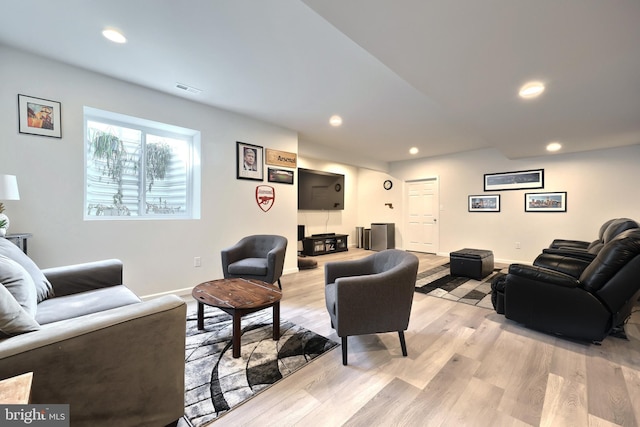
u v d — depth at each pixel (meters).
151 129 3.04
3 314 0.94
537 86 2.12
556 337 2.12
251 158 3.67
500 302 2.50
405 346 1.84
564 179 4.62
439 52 1.66
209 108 3.25
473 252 4.12
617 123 3.02
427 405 1.38
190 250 3.15
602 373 1.65
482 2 1.24
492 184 5.36
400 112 3.38
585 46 1.59
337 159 5.44
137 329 1.08
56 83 2.31
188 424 1.25
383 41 1.55
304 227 6.04
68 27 1.83
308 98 2.99
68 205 2.40
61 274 1.84
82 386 0.97
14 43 2.05
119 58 2.22
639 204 4.02
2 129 2.12
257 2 1.57
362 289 1.70
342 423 1.26
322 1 1.24
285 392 1.48
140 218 2.84
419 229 6.46
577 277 2.76
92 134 2.69
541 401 1.41
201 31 1.85
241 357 1.81
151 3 1.59
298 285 3.57
